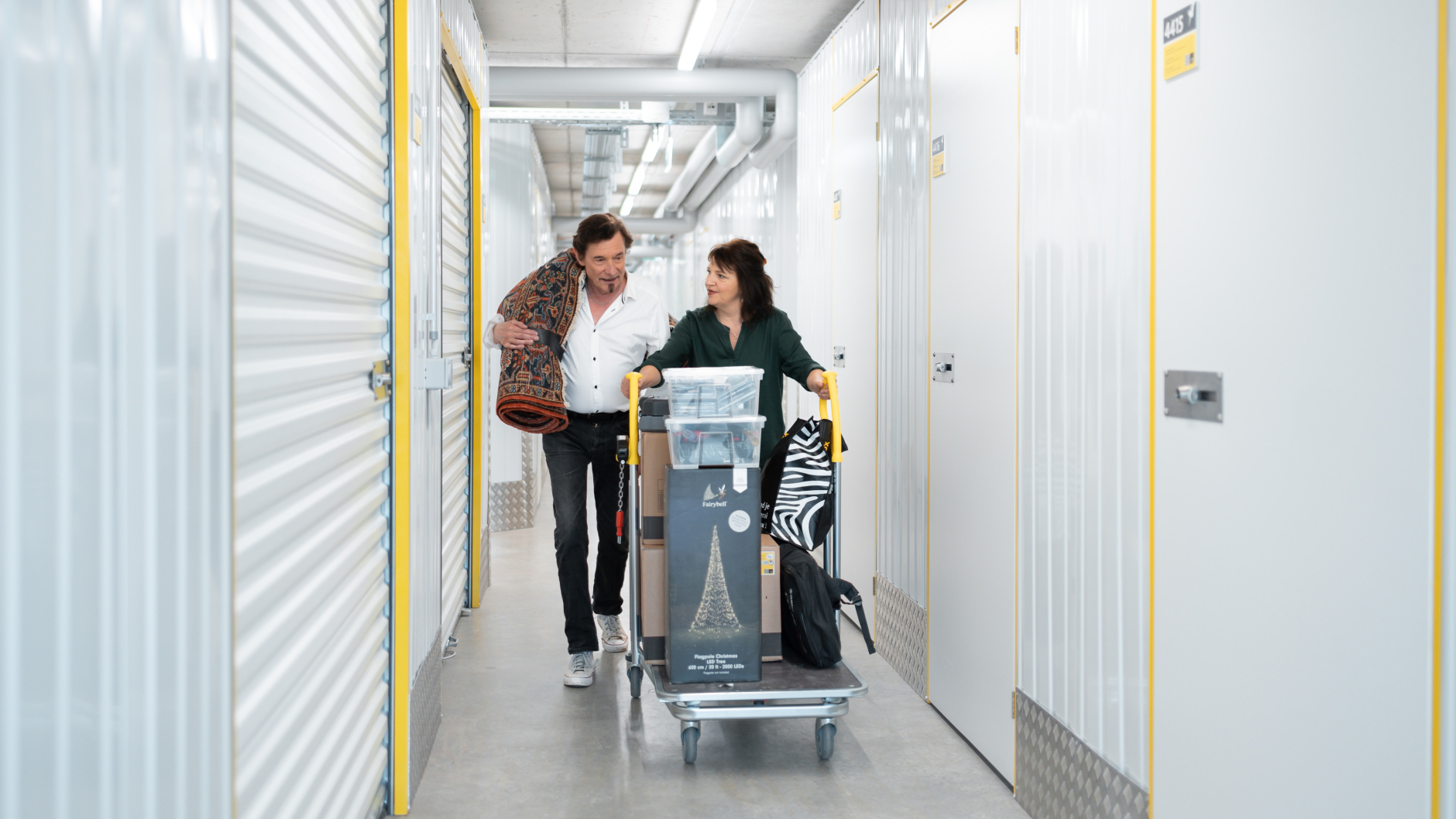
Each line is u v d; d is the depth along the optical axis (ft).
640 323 12.59
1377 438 5.13
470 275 17.40
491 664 13.88
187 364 3.86
